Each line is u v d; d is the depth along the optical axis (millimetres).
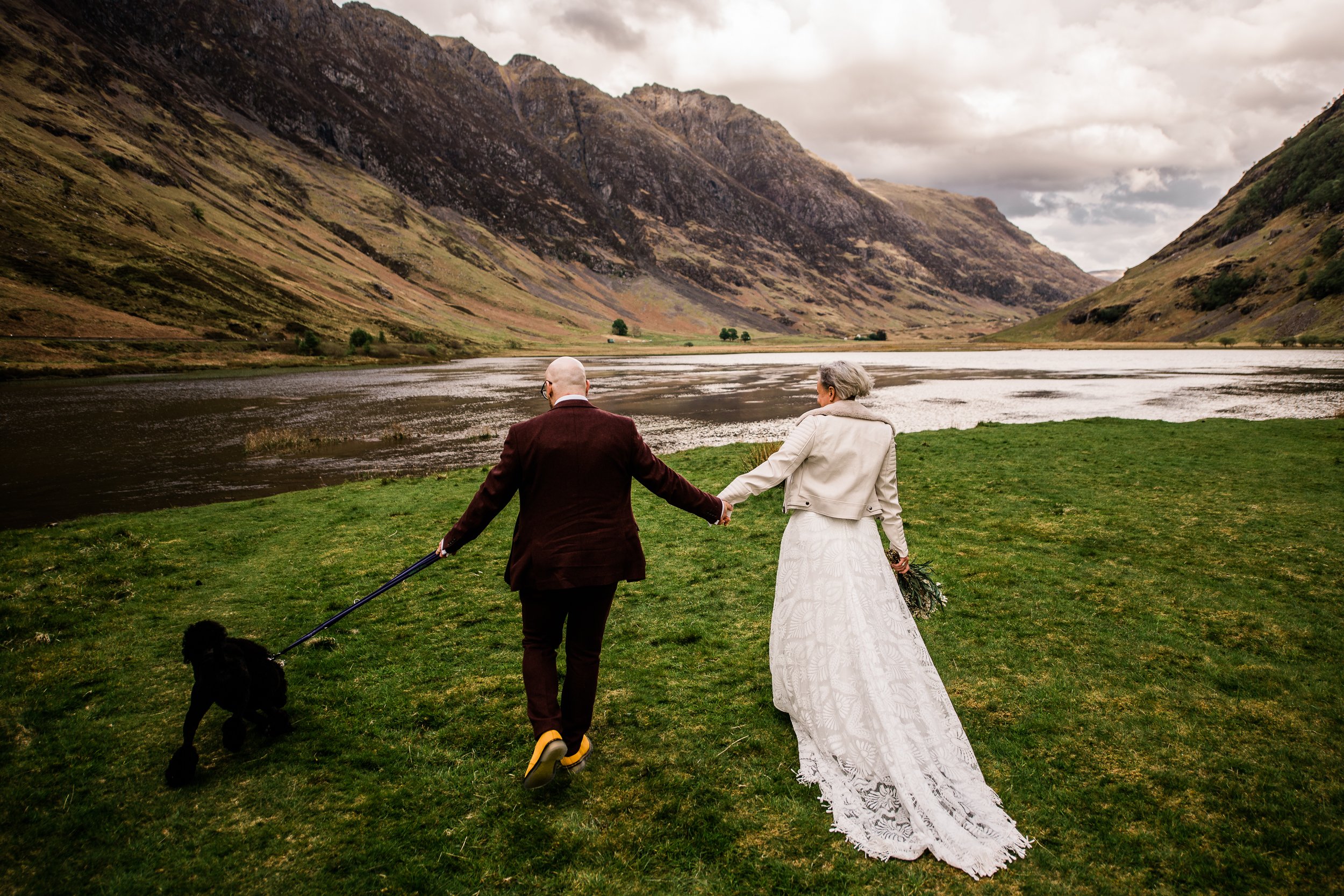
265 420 32906
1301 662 4574
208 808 3277
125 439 27047
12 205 103438
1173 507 8820
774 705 4051
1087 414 28547
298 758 3707
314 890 2723
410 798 3318
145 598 6672
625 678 4562
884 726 3141
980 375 58188
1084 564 6762
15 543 8891
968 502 9578
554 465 3203
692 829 3010
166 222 134875
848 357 103125
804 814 3082
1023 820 3006
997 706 4039
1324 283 129375
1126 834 2908
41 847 3014
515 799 3277
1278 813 3025
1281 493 9391
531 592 3268
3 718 4230
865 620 3381
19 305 77188
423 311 172875
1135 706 4016
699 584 6555
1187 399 34188
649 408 36312
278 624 5871
